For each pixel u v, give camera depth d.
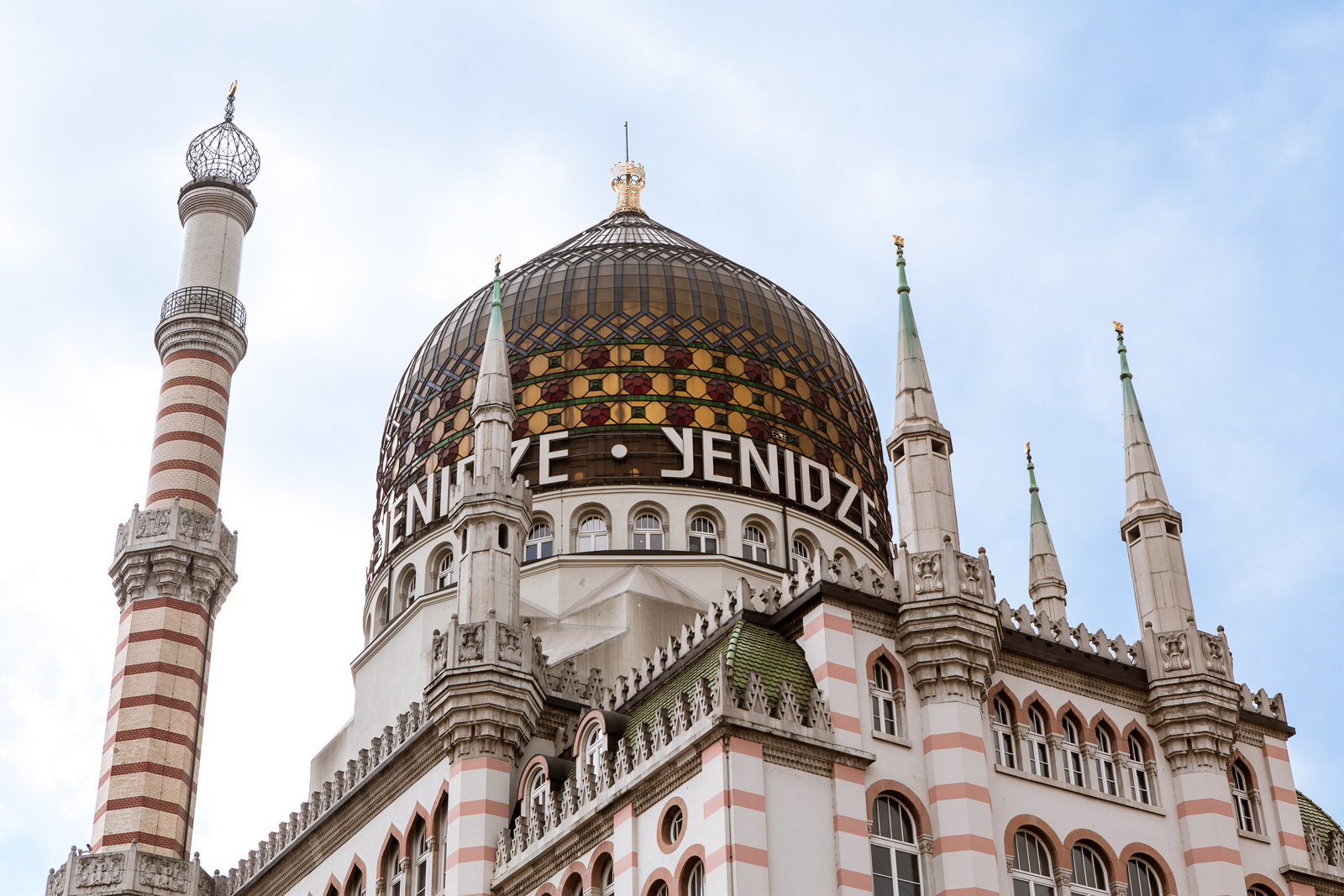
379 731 64.06
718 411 66.88
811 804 42.12
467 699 51.16
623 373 67.25
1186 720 49.72
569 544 63.97
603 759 46.56
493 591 53.44
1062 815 46.28
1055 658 48.91
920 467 49.03
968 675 45.97
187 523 69.19
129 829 63.44
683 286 70.44
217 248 76.31
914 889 42.97
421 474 68.44
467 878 48.84
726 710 41.75
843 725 43.69
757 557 64.81
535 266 73.06
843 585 45.97
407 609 64.94
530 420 66.62
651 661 51.16
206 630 68.81
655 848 42.84
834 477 68.50
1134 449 55.06
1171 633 51.09
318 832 57.94
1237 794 50.81
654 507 64.75
